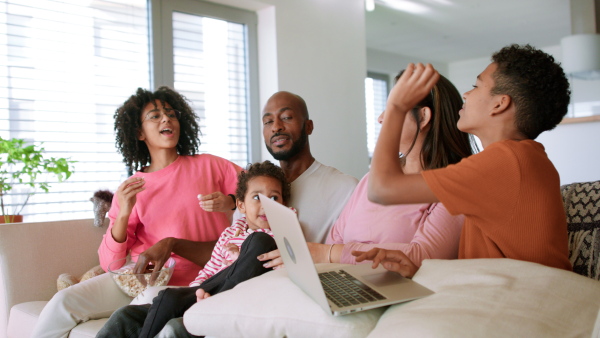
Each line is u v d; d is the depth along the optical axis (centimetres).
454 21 664
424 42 773
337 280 118
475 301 90
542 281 94
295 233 100
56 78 310
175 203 214
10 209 289
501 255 108
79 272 222
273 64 399
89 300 185
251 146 400
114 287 196
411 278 116
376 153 102
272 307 109
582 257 131
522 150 102
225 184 230
